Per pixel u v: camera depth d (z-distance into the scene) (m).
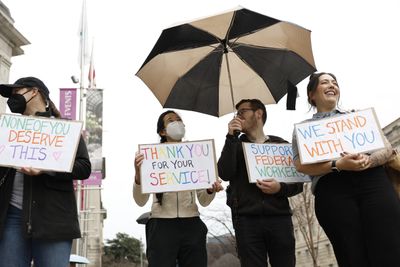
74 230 3.29
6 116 3.44
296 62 5.27
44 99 3.72
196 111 5.51
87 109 15.92
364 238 3.27
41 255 3.18
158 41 4.78
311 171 3.56
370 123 3.60
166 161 4.46
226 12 4.75
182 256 4.21
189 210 4.30
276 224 4.05
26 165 3.29
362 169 3.26
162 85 5.39
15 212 3.24
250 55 5.40
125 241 82.38
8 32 19.50
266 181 4.10
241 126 4.44
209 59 5.36
